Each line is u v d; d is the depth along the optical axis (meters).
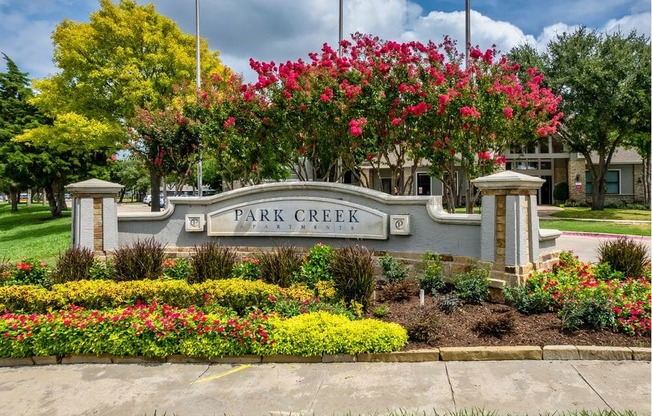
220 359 4.48
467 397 3.56
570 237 14.70
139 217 7.95
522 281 5.52
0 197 87.06
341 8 11.74
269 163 11.32
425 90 8.34
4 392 3.93
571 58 19.67
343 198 7.05
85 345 4.54
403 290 5.81
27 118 23.53
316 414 3.37
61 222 21.19
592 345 4.32
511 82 9.13
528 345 4.37
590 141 21.50
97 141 15.77
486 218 5.79
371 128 8.48
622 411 3.23
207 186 33.44
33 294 5.30
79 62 15.62
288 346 4.40
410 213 6.62
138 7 16.53
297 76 8.87
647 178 25.75
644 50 18.36
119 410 3.53
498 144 9.17
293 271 6.22
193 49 17.22
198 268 6.42
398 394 3.66
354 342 4.37
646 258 7.44
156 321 4.61
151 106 15.62
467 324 4.89
